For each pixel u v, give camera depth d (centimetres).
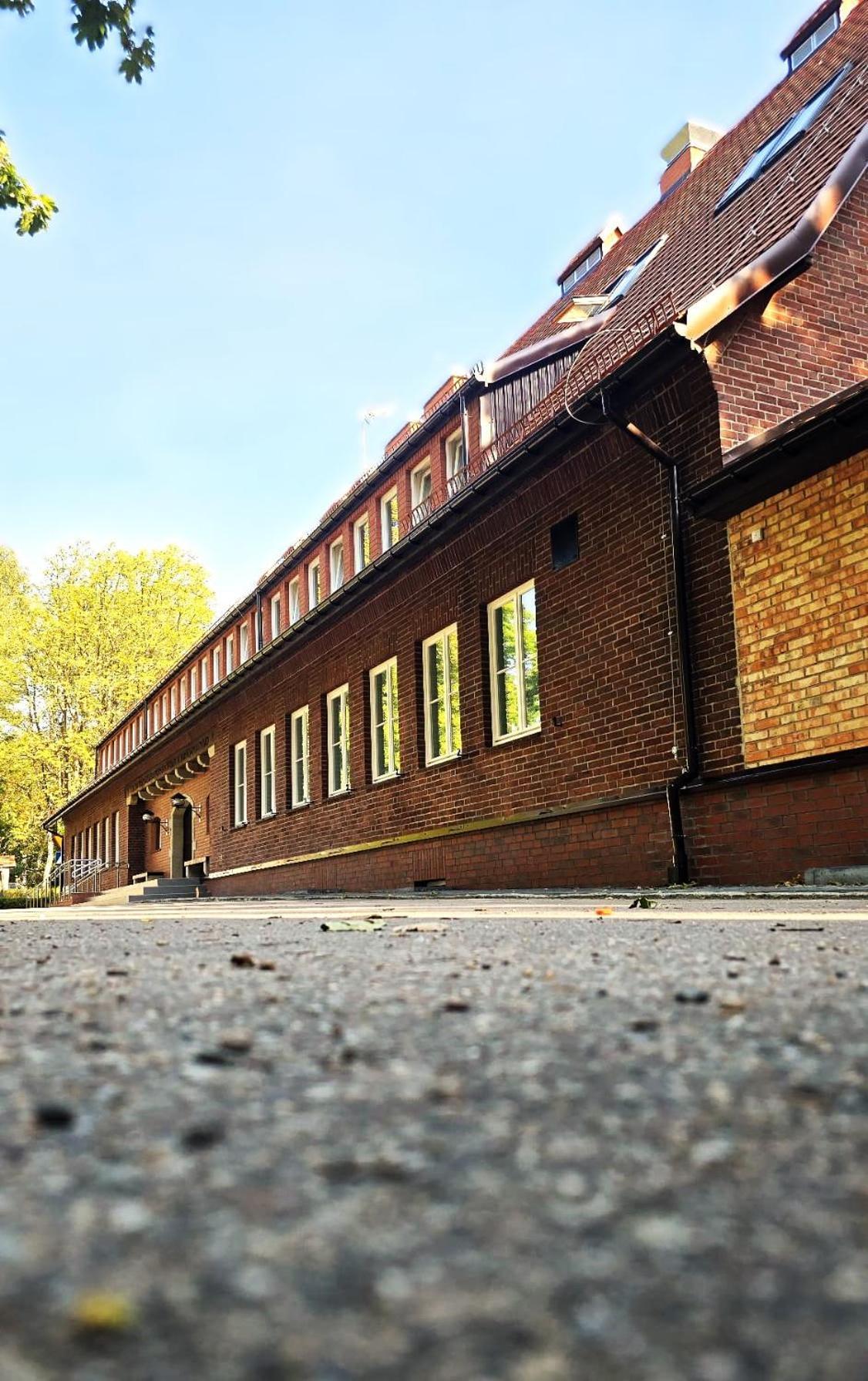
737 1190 118
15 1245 102
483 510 1439
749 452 959
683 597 1104
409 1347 81
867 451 915
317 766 2055
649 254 1661
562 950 365
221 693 2561
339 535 2242
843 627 930
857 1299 91
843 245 1145
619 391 1135
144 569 5569
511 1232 105
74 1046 196
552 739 1320
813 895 784
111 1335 83
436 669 1659
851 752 893
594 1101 155
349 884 1888
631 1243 103
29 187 919
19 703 5366
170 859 3409
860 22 1634
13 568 6712
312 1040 200
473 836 1477
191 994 261
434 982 276
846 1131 140
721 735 1055
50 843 5438
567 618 1296
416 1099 156
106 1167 126
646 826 1140
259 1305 89
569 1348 81
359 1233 105
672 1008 230
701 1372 78
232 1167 125
